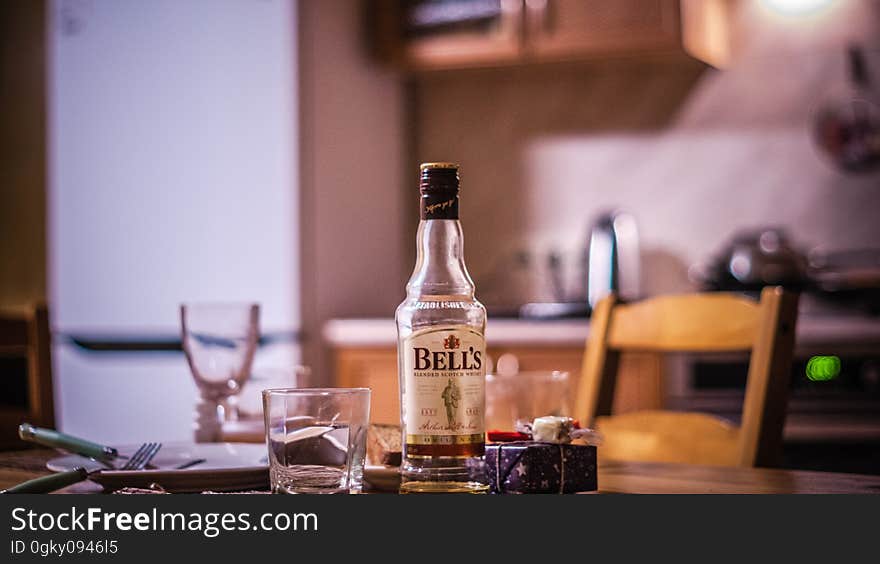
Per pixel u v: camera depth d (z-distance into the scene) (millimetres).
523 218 3879
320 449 901
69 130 3537
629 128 3787
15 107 3617
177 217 3395
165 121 3414
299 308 3256
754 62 3691
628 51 3404
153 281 3414
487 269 3902
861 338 2990
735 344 1612
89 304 3482
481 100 3928
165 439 3385
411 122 4008
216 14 3363
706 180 3717
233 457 1203
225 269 3334
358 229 3596
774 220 3670
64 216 3533
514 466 982
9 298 3613
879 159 3596
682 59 3549
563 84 3846
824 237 3633
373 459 1106
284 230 3273
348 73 3525
